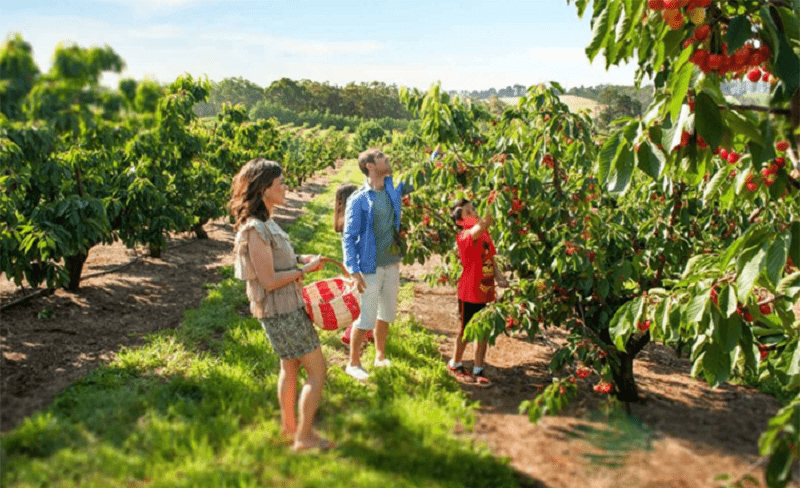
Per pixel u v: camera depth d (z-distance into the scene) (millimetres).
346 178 33750
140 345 5492
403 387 4637
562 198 4898
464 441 3773
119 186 8281
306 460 3396
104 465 3225
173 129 9062
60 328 5902
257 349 5328
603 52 2766
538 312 4773
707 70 2293
